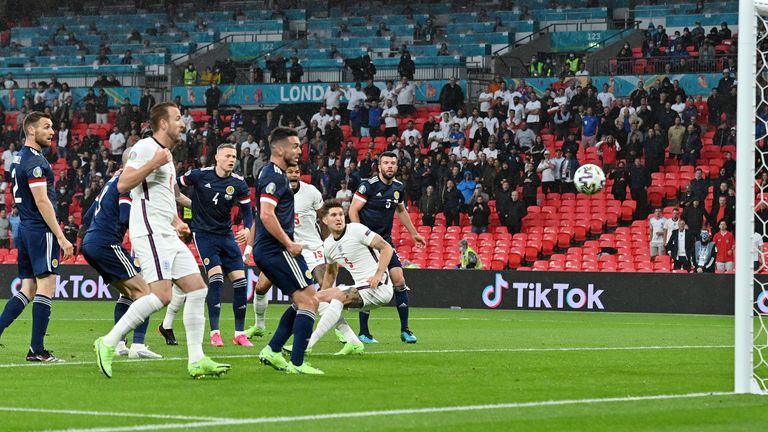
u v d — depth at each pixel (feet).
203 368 98.02
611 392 90.22
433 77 388.57
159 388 90.38
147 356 120.16
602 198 296.10
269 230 100.01
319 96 358.84
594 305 242.58
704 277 233.96
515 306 248.52
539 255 290.56
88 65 425.69
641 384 96.43
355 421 72.23
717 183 265.13
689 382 98.27
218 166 140.97
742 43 90.84
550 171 299.79
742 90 90.38
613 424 72.13
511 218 288.71
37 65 441.68
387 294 128.98
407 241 299.99
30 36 463.01
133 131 347.97
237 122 340.18
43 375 100.37
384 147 333.01
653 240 269.85
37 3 478.59
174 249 99.50
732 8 387.75
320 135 323.16
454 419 73.67
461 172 302.04
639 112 302.66
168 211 100.78
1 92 378.73
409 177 305.94
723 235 256.11
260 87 366.02
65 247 113.29
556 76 341.82
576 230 292.40
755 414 77.30
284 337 104.99
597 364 115.65
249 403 81.10
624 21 405.18
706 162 304.91
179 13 464.24
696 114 302.86
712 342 151.33
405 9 438.40
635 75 327.06
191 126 339.77
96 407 78.69
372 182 148.77
